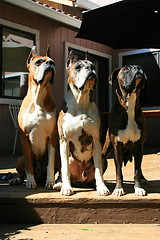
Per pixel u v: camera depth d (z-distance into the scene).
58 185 3.18
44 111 3.28
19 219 2.90
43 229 2.66
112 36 5.32
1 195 2.95
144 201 2.75
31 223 2.87
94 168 3.26
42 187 3.37
